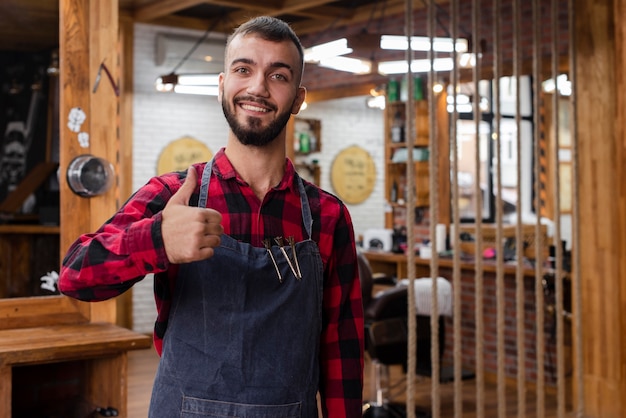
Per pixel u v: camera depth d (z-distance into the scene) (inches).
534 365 261.1
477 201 180.1
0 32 144.6
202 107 361.7
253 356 66.4
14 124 167.0
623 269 189.9
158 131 348.2
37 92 159.9
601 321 220.1
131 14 333.4
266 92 67.4
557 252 192.4
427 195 322.3
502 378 182.2
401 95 319.3
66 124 138.0
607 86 219.1
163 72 348.2
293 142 390.9
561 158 425.1
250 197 69.9
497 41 179.2
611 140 218.7
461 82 301.0
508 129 424.5
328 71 346.9
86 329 133.1
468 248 309.4
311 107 406.0
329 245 73.7
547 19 260.8
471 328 280.7
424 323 226.5
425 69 243.4
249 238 69.4
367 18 322.7
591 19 222.5
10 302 132.3
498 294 182.7
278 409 66.9
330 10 320.8
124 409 129.2
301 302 68.5
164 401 66.6
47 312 136.0
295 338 67.8
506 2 274.8
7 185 173.9
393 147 331.9
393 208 339.0
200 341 66.2
